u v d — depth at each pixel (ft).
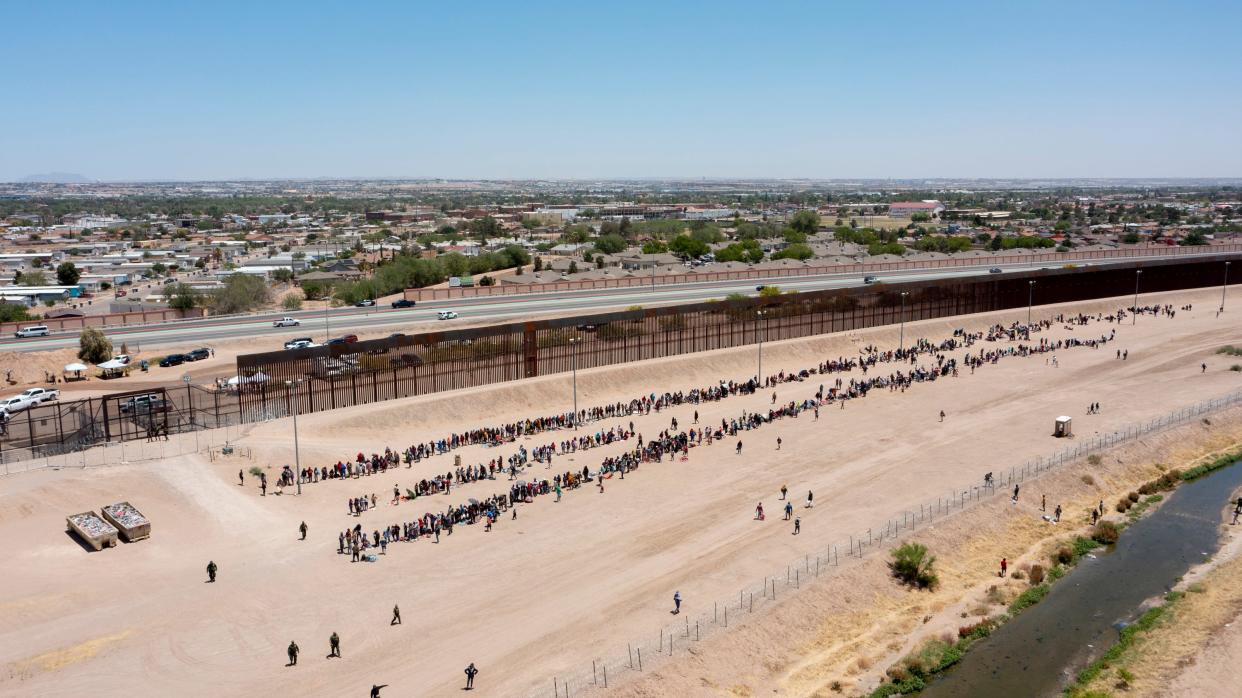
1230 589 228.02
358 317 516.32
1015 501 273.54
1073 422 351.46
